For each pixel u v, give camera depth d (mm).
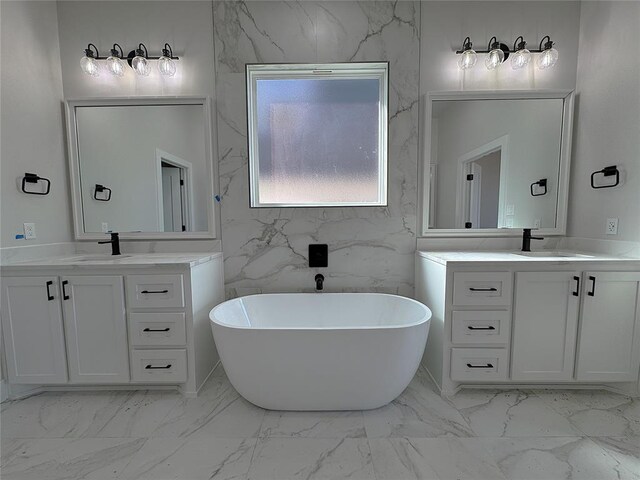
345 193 2119
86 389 1689
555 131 2002
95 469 1185
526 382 1640
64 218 1984
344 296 2025
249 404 1579
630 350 1576
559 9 1943
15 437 1354
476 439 1322
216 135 2006
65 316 1584
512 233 2043
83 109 2000
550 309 1574
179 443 1312
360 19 1946
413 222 2057
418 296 2023
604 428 1387
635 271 1535
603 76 1785
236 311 1860
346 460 1218
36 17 1798
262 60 1959
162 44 1971
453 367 1614
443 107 1982
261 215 2043
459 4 1948
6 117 1626
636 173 1611
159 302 1587
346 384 1445
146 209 2043
